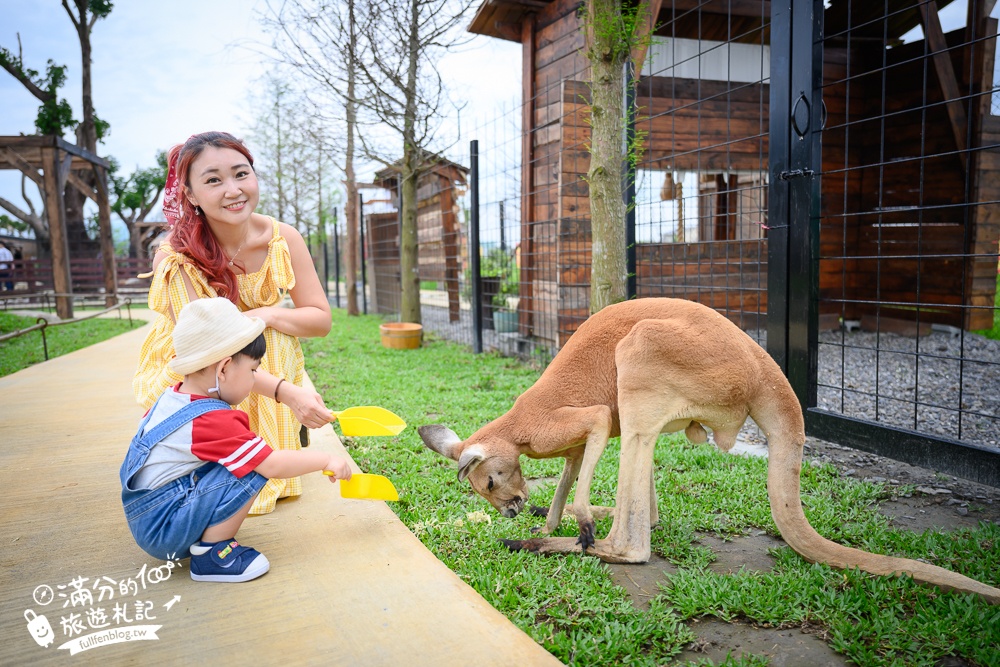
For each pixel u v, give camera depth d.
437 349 10.52
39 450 4.59
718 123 10.38
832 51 11.38
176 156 3.15
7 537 3.13
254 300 3.54
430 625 2.34
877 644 2.40
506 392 7.00
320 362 9.20
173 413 2.59
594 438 3.05
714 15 10.14
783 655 2.41
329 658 2.15
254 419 3.42
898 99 11.10
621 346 3.06
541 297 9.34
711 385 2.97
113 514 3.42
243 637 2.27
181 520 2.56
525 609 2.67
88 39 21.62
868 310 11.77
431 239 16.22
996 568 2.98
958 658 2.34
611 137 5.01
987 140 9.99
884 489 4.16
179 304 3.25
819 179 4.76
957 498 4.04
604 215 5.06
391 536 3.11
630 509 3.07
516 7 9.32
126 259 25.69
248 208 3.20
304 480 3.90
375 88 9.79
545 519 3.69
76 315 17.69
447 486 4.26
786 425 3.09
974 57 9.84
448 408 6.27
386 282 17.58
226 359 2.62
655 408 2.98
